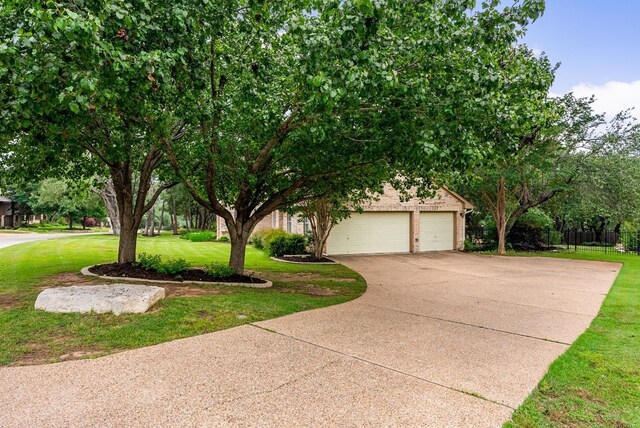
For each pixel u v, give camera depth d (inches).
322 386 139.8
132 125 284.7
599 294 345.4
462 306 285.1
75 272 378.3
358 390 137.1
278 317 235.8
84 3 162.6
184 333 198.2
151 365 156.3
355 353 175.3
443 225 797.2
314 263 562.6
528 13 201.8
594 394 139.0
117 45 181.3
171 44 207.6
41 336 186.9
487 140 238.5
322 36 182.1
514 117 217.0
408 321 235.9
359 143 291.9
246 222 387.5
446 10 199.9
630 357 178.1
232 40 267.4
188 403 125.0
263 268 501.0
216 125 300.0
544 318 253.0
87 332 193.5
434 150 201.2
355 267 527.2
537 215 868.0
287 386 139.3
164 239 1063.6
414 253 736.3
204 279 347.6
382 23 198.7
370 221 726.5
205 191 412.2
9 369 150.3
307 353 174.1
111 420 114.0
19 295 268.8
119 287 256.7
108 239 907.4
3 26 169.9
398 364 163.0
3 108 180.5
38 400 125.5
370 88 192.4
